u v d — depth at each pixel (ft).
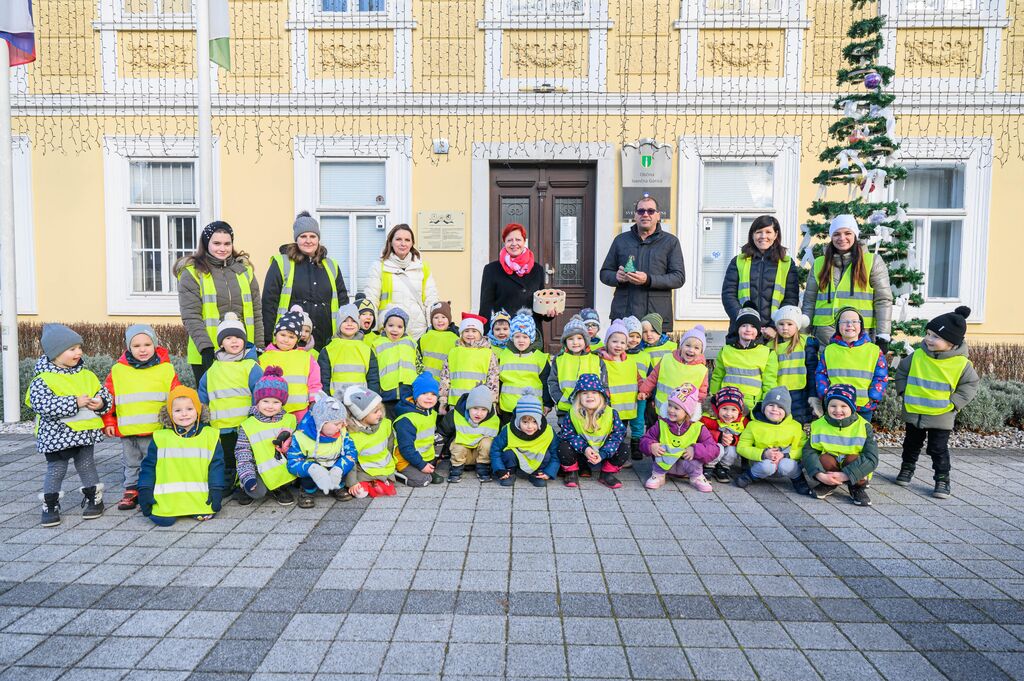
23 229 31.12
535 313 19.01
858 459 15.10
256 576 11.12
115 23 30.40
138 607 10.06
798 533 13.28
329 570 11.36
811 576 11.29
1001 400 22.34
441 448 18.51
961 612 10.09
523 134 30.04
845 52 21.56
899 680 8.32
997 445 20.66
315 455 14.39
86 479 13.82
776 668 8.55
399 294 18.76
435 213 30.32
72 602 10.20
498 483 16.42
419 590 10.62
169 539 12.75
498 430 16.71
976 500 15.47
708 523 13.79
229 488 15.26
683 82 29.66
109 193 30.78
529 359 17.40
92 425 13.62
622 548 12.40
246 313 16.71
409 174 30.30
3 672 8.36
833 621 9.78
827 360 16.19
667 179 29.68
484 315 19.62
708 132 29.78
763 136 29.66
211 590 10.62
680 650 8.95
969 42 29.30
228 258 16.52
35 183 31.04
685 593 10.61
